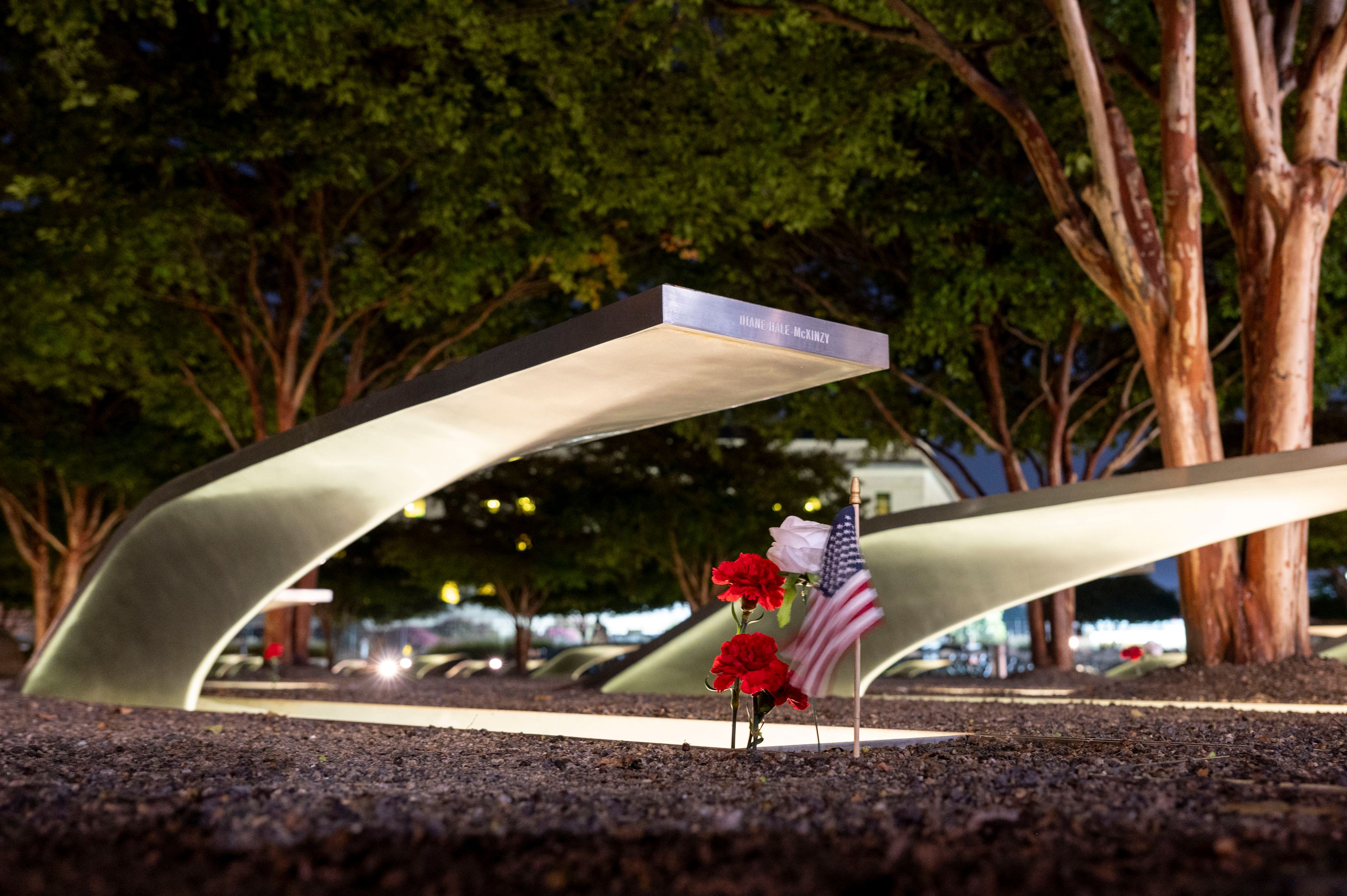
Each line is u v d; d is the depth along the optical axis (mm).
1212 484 7977
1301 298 11070
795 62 15070
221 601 9523
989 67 15344
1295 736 6102
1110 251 11547
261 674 20312
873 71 15289
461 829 3191
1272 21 11828
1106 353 20906
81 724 7879
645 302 4551
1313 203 11070
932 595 10125
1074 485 8789
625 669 12312
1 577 34531
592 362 5160
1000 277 16203
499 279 18281
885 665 10547
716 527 26562
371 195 17828
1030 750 5277
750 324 4676
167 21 12578
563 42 15031
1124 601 44969
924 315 16844
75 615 10625
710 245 16766
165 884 2504
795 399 20281
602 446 26984
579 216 17219
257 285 19109
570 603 37031
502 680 20484
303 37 13570
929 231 16578
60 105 14688
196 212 15242
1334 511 8258
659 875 2576
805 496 26234
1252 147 11336
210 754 5648
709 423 21266
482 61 14719
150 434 24672
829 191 15805
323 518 8391
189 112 14727
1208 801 3559
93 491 28672
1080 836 2957
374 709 8945
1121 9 15133
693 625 11633
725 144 15805
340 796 3979
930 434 21359
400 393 6562
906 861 2678
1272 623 10859
